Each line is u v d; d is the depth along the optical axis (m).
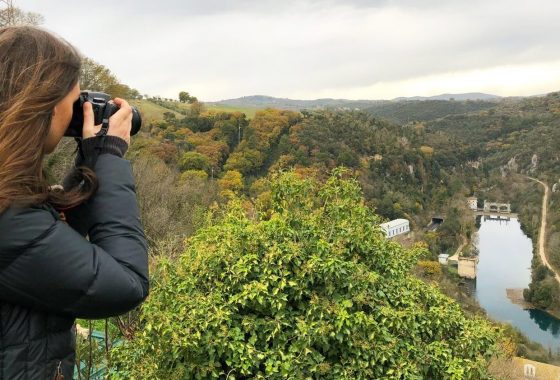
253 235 4.20
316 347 3.93
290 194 4.66
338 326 3.74
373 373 3.90
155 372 3.48
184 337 3.42
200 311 3.65
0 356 0.95
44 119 0.99
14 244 0.93
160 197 18.73
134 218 1.12
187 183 23.03
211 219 5.39
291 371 3.60
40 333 0.99
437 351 4.16
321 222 4.68
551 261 52.25
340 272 3.93
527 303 44.00
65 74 1.04
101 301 0.99
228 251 4.15
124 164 1.16
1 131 0.94
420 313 4.43
